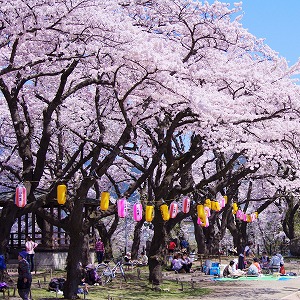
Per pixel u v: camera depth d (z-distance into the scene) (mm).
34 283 22391
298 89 20359
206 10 19531
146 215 19312
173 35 20859
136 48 15828
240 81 19484
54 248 30094
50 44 17875
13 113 19391
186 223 50750
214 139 20453
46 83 23094
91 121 25281
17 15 15109
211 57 20656
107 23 16219
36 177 18906
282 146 24078
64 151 28484
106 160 16953
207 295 19922
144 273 27828
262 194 42750
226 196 29219
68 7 15922
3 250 18406
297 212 52625
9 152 30688
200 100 17047
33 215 29969
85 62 17953
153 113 19047
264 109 20031
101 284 22547
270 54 22859
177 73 18000
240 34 20359
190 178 27750
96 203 29562
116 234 47344
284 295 19969
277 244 52250
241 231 39344
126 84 18234
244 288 22141
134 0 19844
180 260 29172
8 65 16766
